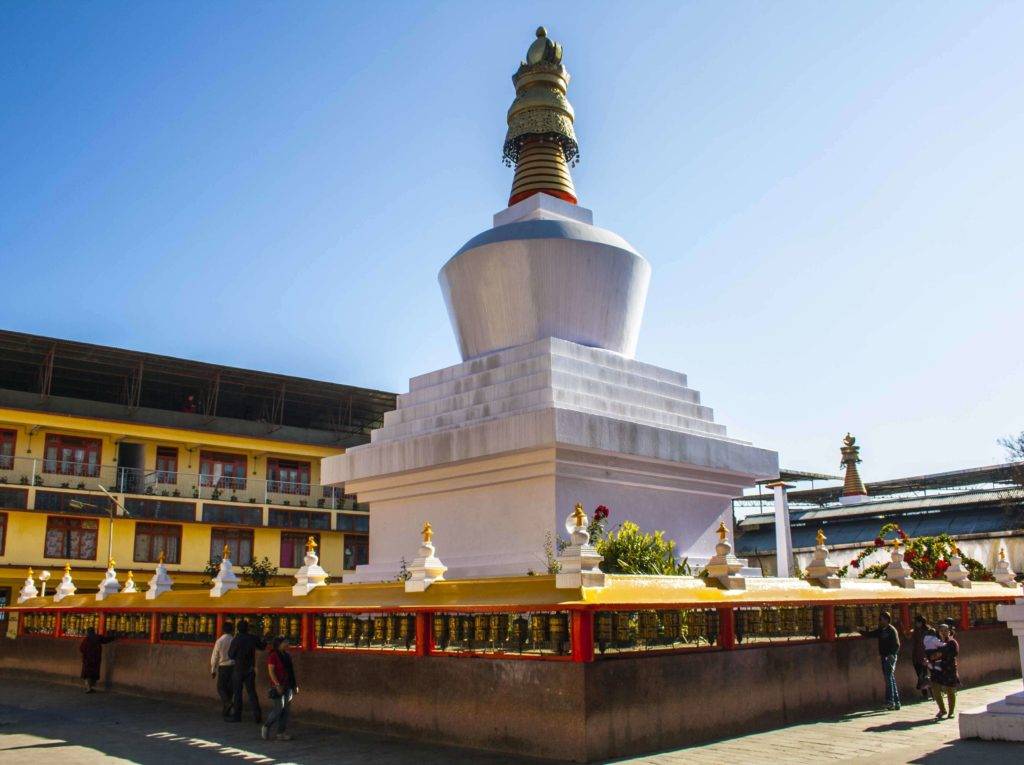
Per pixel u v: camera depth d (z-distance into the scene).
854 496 58.03
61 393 49.84
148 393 51.41
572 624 11.75
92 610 21.47
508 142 22.22
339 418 56.06
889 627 16.28
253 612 16.38
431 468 18.14
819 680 15.31
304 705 15.29
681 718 12.62
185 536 45.62
